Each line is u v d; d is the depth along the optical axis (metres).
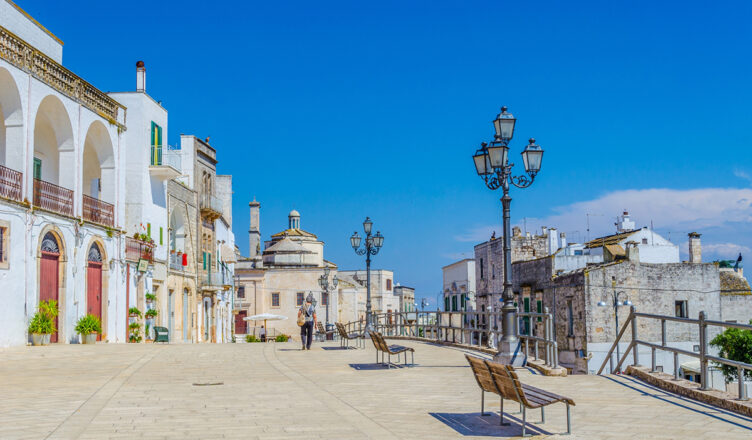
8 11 26.30
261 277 72.00
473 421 9.96
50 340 27.50
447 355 21.25
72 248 28.80
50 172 30.77
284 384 13.97
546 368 15.38
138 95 37.91
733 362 11.01
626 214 56.50
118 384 13.97
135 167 37.59
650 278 36.97
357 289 80.38
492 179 17.17
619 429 9.33
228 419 9.93
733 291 42.19
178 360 19.64
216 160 51.44
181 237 44.41
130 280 34.75
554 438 8.81
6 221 24.31
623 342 36.31
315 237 85.19
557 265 45.38
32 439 8.52
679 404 11.23
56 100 27.92
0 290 23.95
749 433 9.01
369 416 10.31
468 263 67.06
